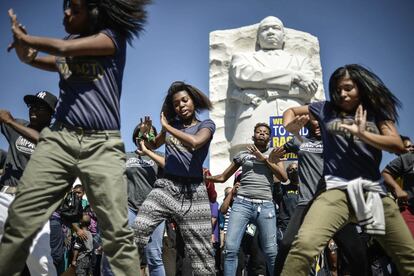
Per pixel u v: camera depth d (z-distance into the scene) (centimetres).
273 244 613
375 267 718
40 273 498
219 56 1498
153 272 594
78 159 345
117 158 352
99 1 361
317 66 1520
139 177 645
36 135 482
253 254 704
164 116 536
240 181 646
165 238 766
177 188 508
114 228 339
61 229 684
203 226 508
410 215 579
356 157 386
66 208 761
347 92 399
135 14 368
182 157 513
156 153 645
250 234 710
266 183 629
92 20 362
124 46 371
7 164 523
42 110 534
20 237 330
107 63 357
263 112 1333
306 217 385
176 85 555
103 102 353
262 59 1405
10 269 330
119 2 362
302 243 369
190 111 548
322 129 410
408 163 588
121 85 371
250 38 1497
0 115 473
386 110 396
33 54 373
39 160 339
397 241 384
